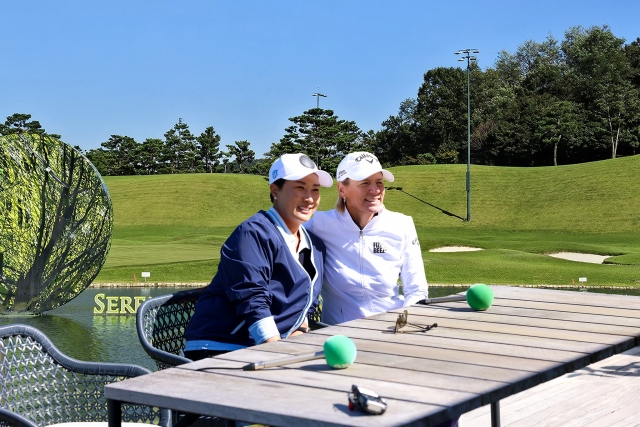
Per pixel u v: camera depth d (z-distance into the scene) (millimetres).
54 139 11344
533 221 38781
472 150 82938
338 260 3516
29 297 11672
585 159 77125
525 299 2881
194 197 46438
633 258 23688
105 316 12188
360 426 1296
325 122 69062
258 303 2619
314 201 2998
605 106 75688
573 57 88562
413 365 1754
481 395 1489
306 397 1478
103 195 11617
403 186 45531
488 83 90938
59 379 2619
